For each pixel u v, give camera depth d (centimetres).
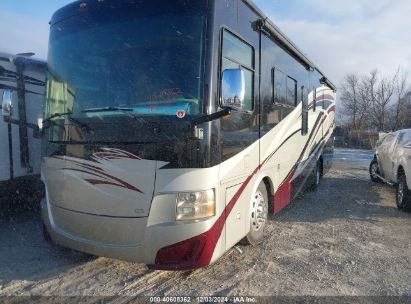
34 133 565
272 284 426
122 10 429
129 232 392
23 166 635
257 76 510
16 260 479
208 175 381
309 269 472
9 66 611
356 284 434
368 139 3953
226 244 423
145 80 404
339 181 1238
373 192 1037
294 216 738
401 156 830
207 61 388
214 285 419
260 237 552
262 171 529
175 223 377
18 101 625
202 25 394
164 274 444
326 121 1095
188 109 382
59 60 458
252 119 490
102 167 403
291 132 682
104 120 406
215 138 391
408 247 567
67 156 427
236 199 445
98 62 429
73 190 425
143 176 384
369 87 5228
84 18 448
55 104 454
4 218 651
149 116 389
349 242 584
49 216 456
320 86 967
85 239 422
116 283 420
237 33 446
